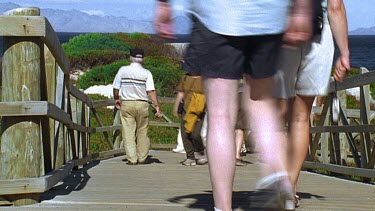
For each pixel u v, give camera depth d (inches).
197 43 151.3
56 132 264.5
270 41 147.4
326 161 404.5
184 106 445.4
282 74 180.9
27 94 219.9
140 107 465.1
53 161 256.5
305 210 215.9
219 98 152.7
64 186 283.0
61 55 260.4
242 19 147.0
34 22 217.6
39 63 222.8
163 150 611.2
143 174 382.3
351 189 293.1
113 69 1110.4
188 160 462.0
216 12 148.5
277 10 145.5
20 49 219.5
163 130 696.4
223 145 153.4
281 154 146.6
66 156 316.8
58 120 252.2
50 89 270.2
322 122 380.2
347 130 337.4
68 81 310.2
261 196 160.9
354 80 330.0
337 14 198.1
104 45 1695.4
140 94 467.2
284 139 148.6
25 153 220.1
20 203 220.2
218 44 149.3
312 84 201.2
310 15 145.2
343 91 363.9
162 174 384.2
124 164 463.5
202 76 153.6
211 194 254.5
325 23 200.4
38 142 222.7
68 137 333.1
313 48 197.8
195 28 152.3
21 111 216.5
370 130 309.4
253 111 149.5
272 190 149.9
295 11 143.6
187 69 154.9
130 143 464.1
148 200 235.5
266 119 147.9
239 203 218.8
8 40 219.6
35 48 220.8
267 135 146.6
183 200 234.2
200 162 461.1
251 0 146.0
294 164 205.6
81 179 331.9
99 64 1423.5
